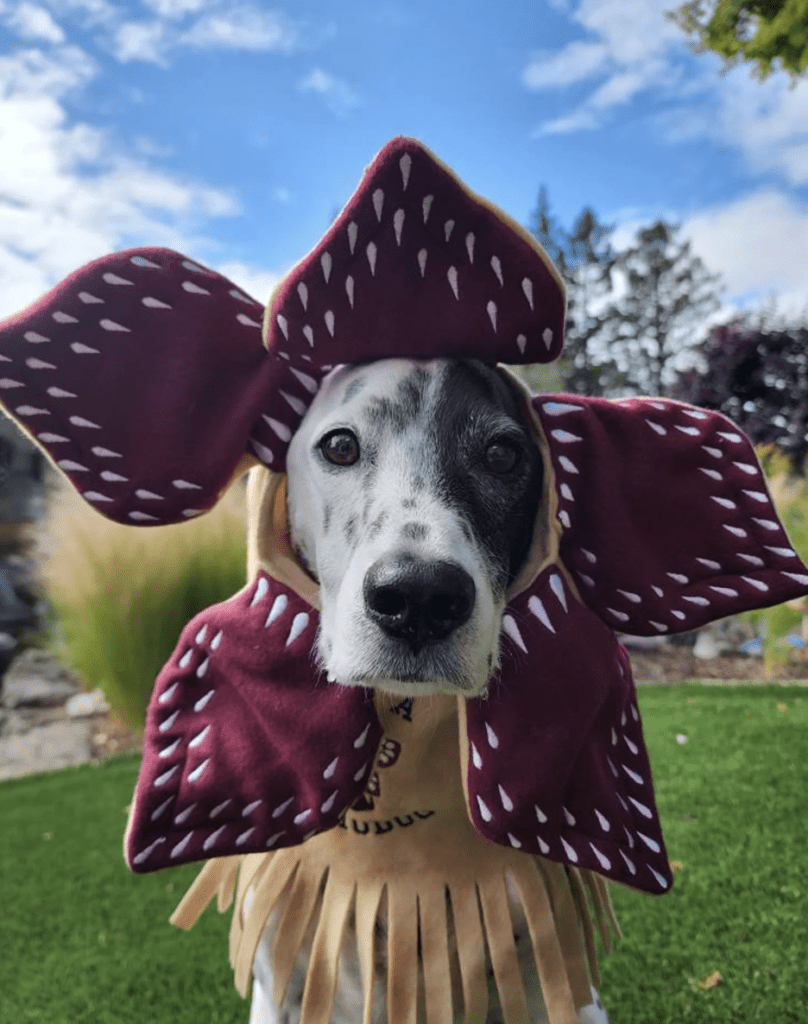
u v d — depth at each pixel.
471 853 0.39
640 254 9.33
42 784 1.37
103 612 1.46
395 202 0.31
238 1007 0.66
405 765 0.38
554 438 0.37
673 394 5.67
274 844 0.36
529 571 0.37
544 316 0.33
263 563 0.37
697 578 0.37
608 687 0.36
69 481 0.35
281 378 0.37
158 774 0.36
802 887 0.76
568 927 0.40
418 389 0.35
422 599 0.30
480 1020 0.39
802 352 5.21
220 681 0.37
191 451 0.36
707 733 1.27
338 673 0.32
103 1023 0.65
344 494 0.34
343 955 0.40
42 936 0.80
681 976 0.64
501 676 0.35
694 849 0.85
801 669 1.97
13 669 2.13
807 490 2.04
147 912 0.84
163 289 0.36
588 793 0.36
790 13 0.90
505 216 0.32
